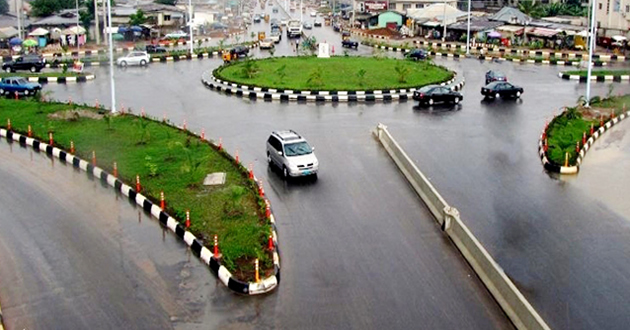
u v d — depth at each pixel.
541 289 17.27
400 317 15.77
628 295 17.00
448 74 52.47
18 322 15.55
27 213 22.34
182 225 20.73
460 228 19.83
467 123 36.34
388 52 73.50
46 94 41.12
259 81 47.94
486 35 79.62
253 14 142.00
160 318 15.70
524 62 64.06
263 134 33.62
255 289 16.86
